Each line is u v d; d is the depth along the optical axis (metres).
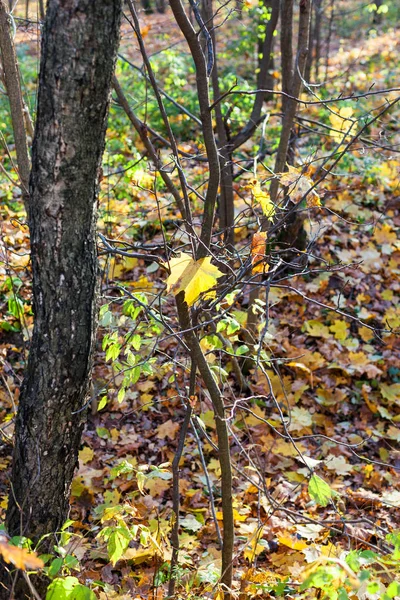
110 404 5.10
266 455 4.66
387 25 16.31
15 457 2.66
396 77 11.32
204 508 4.20
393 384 5.47
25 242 6.14
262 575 3.19
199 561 3.66
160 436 4.85
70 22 2.17
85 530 4.07
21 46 12.53
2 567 2.60
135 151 6.44
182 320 2.81
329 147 7.95
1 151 8.48
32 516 2.64
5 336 5.38
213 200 2.76
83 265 2.48
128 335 3.06
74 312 2.49
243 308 5.70
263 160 7.33
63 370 2.52
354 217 7.02
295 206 2.89
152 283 5.86
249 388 5.21
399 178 7.48
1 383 4.95
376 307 6.09
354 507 4.35
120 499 4.28
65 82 2.22
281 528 3.94
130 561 3.73
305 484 4.53
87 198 2.41
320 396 5.34
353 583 1.79
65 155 2.30
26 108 4.24
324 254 6.46
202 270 2.16
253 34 9.99
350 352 5.59
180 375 5.21
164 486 4.40
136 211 6.67
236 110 6.11
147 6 11.64
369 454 4.96
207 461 4.75
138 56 11.14
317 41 10.15
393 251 6.62
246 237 6.48
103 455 4.70
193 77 11.21
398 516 4.20
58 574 2.47
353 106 8.09
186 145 8.03
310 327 5.82
